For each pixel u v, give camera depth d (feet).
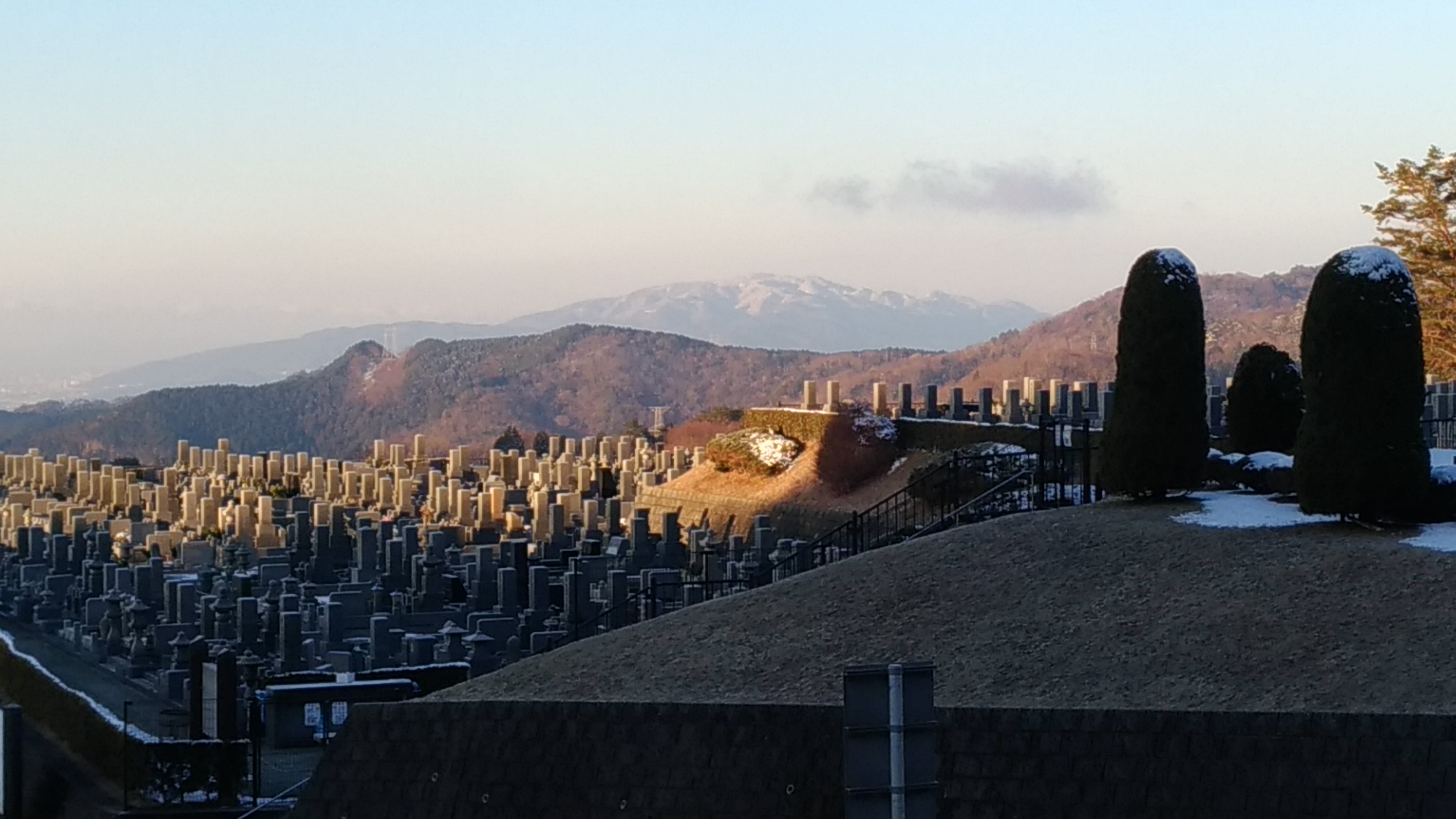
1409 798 59.77
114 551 212.84
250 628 140.15
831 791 69.10
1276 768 62.13
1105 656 77.20
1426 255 211.00
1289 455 106.83
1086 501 115.55
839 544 147.74
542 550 190.39
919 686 44.78
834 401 234.99
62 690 124.98
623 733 73.77
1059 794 64.75
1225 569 84.94
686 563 172.24
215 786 97.50
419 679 115.65
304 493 286.87
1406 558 81.56
